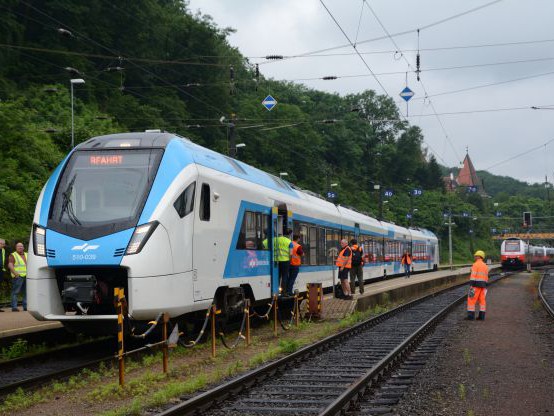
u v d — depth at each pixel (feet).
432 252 196.65
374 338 53.62
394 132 369.30
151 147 44.57
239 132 245.04
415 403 29.19
